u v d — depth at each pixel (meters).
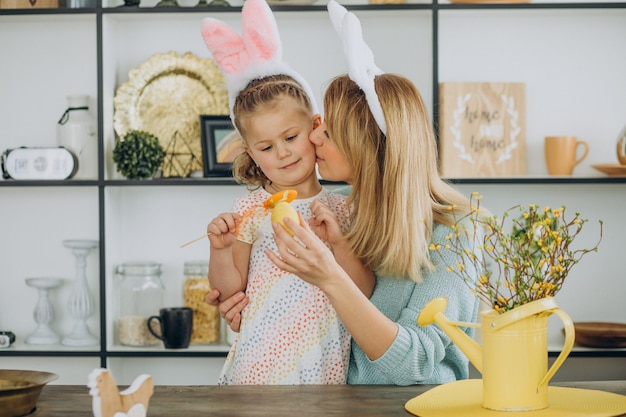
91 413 1.50
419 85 3.61
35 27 3.66
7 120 3.68
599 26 3.59
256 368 1.98
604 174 3.50
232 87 2.14
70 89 3.67
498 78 3.60
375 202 1.88
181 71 3.54
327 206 2.08
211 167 3.42
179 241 3.67
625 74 3.60
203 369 3.70
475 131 3.44
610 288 3.62
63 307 3.71
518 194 3.60
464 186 3.58
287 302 1.99
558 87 3.60
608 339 3.32
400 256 1.83
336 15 2.09
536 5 3.34
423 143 1.89
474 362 1.55
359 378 1.94
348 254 1.92
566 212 3.61
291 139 2.04
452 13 3.45
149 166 3.39
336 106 1.91
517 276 1.50
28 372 1.55
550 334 3.56
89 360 3.68
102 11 3.40
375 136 1.88
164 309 3.42
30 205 3.71
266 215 2.08
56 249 3.71
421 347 1.71
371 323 1.66
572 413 1.43
